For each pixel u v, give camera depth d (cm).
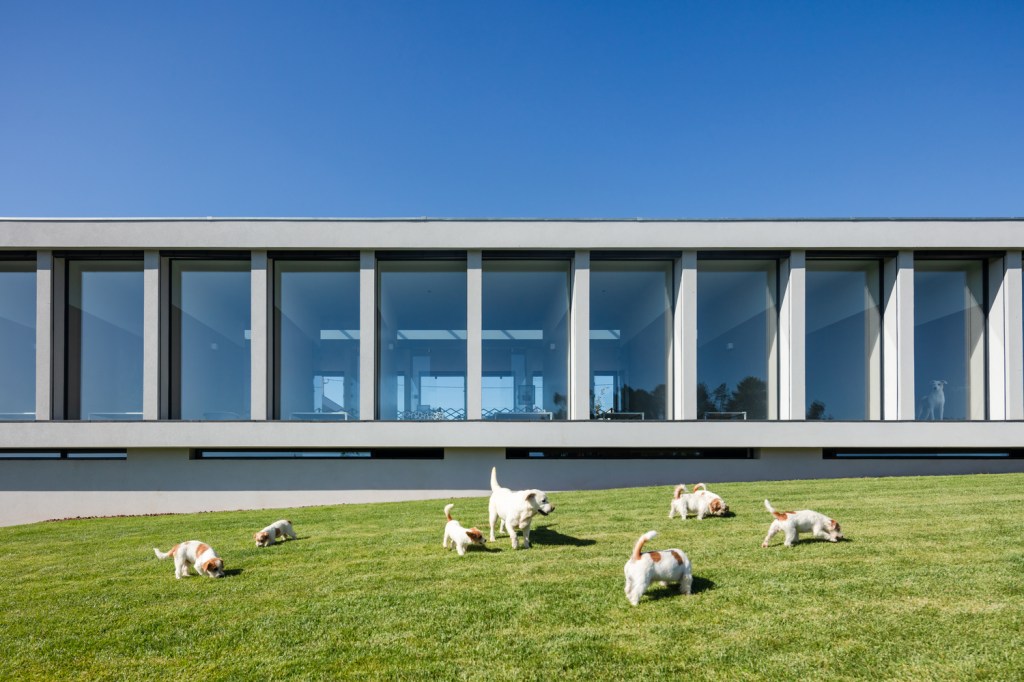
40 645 503
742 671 419
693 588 576
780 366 1652
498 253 1641
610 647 461
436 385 1634
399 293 1662
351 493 1538
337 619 537
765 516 913
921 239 1562
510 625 508
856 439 1525
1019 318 1567
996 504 948
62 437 1489
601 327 1652
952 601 524
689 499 931
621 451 1589
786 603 531
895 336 1602
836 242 1574
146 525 1104
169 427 1502
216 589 637
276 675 440
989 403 1619
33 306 1595
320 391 1623
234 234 1566
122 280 1620
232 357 1616
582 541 782
